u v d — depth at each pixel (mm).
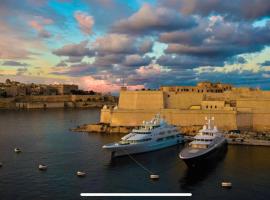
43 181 72312
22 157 94375
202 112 134625
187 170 80062
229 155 94000
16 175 76562
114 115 146250
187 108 145375
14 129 158750
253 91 144875
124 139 98562
